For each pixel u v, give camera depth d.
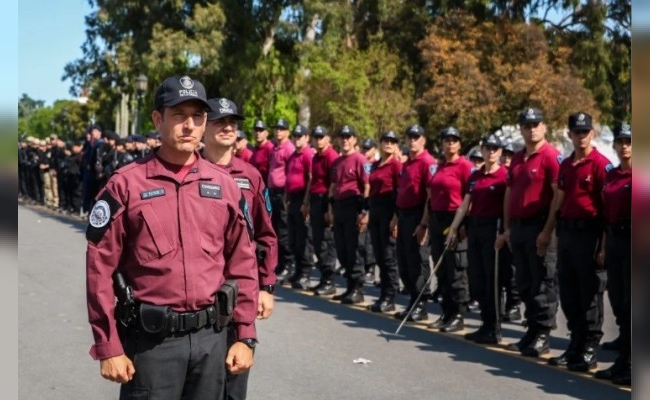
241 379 4.56
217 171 3.67
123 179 3.47
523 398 6.25
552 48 33.28
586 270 6.95
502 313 9.73
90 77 35.06
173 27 30.48
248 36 30.44
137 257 3.43
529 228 7.49
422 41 32.41
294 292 11.41
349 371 7.00
